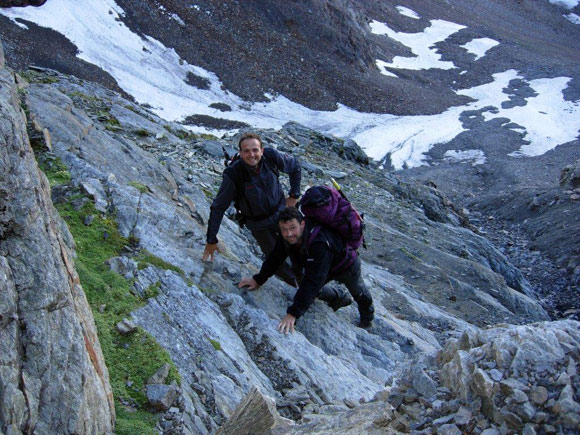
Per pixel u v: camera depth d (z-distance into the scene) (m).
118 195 7.11
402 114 78.50
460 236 19.23
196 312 5.79
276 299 7.07
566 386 3.28
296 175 6.67
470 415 3.50
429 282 13.49
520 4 155.50
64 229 5.55
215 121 60.72
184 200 8.45
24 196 3.62
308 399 5.38
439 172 58.41
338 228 5.92
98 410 3.68
